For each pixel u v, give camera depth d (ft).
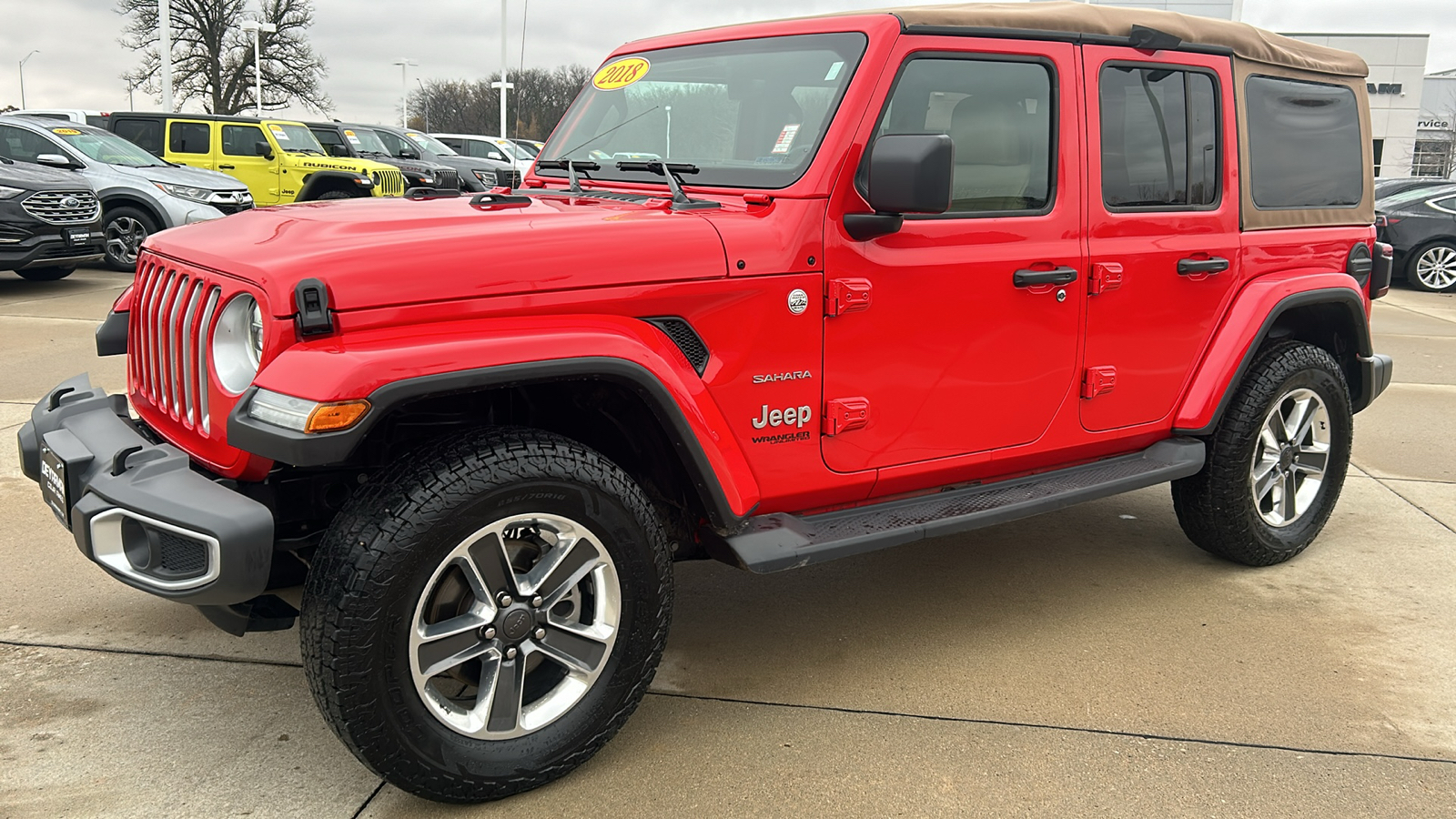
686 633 11.33
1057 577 13.14
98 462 7.94
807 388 9.21
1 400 19.72
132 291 9.98
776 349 8.98
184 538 7.19
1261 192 12.58
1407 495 16.71
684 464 8.40
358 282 7.25
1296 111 13.01
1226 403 12.12
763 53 10.25
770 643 11.11
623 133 11.19
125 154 40.98
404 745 7.48
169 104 74.43
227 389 7.71
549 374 7.52
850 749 9.02
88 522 7.55
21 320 28.04
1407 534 14.88
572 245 8.05
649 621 8.47
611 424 9.11
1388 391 24.59
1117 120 11.03
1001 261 10.11
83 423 8.82
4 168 33.27
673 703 9.81
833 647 11.05
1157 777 8.66
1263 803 8.33
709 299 8.58
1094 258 10.80
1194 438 12.28
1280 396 12.60
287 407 6.88
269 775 8.44
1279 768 8.82
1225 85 11.98
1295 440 13.28
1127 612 12.04
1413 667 10.73
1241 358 12.02
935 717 9.59
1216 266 11.83
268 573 7.23
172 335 8.55
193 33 125.18
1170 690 10.17
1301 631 11.60
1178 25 11.50
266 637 10.88
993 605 12.21
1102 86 10.87
